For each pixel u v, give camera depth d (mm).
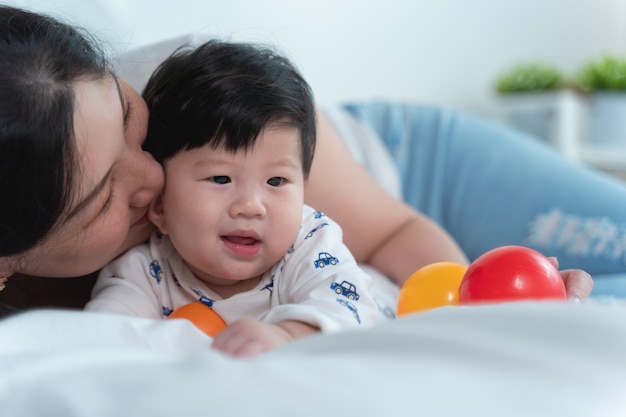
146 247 795
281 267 749
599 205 1197
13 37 593
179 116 703
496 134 1455
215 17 1740
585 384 315
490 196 1333
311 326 575
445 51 2250
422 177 1443
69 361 385
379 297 871
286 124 698
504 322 368
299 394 300
